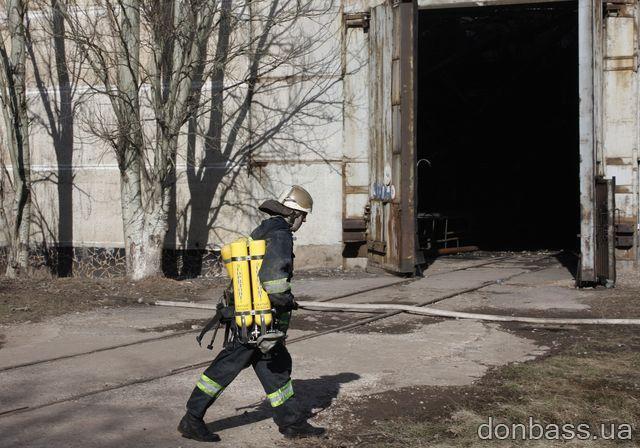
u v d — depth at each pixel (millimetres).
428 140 23234
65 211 16938
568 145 23891
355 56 14969
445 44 20891
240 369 5250
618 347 8078
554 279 13156
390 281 13266
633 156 13711
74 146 16781
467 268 15164
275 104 15250
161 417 5883
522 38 20672
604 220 11703
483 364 7453
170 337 8891
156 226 13234
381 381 6855
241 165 15414
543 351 7969
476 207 23828
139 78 14594
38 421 5801
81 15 16078
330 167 15141
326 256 15258
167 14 13188
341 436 5469
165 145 13102
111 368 7418
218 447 5246
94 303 11234
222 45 15281
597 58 13500
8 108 14961
